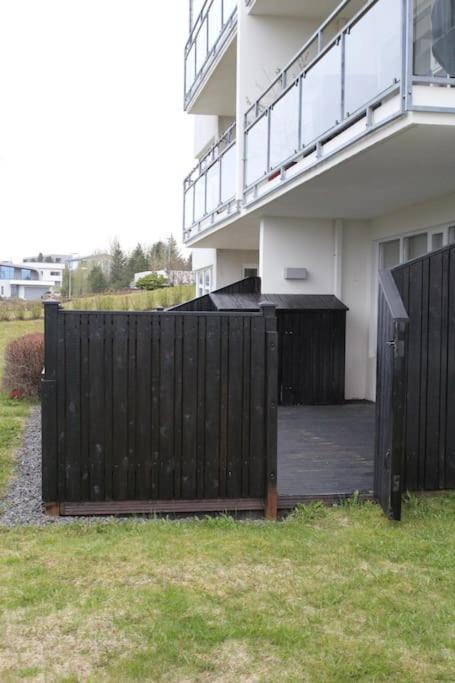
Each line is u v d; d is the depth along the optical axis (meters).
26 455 7.27
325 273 10.33
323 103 6.69
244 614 3.38
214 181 11.99
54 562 4.02
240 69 10.45
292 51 10.55
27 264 94.69
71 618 3.32
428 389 5.27
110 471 4.92
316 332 9.97
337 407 9.78
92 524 4.75
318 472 5.91
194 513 5.00
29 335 12.61
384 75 5.41
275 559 4.09
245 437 5.01
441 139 5.54
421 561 4.07
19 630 3.21
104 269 64.56
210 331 4.96
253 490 5.03
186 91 15.63
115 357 4.90
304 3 10.12
